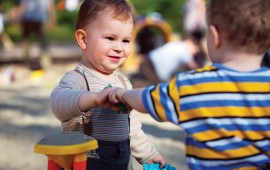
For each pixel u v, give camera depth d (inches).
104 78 95.3
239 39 69.0
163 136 200.8
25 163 167.0
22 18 367.2
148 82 263.9
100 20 93.1
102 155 91.7
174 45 260.7
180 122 68.4
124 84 98.7
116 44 93.7
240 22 68.2
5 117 231.0
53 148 76.7
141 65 267.3
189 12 353.4
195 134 68.3
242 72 69.6
